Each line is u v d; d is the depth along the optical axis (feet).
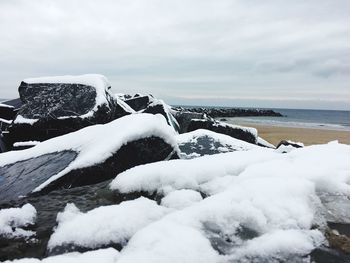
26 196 11.64
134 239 7.36
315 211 8.52
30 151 15.79
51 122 23.04
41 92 25.26
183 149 19.72
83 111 23.48
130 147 13.33
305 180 9.50
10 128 23.53
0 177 13.91
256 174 10.23
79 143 14.87
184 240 7.02
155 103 32.96
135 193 10.08
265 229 7.68
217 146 20.34
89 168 12.42
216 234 7.57
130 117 14.87
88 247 7.44
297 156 12.37
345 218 8.36
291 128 107.96
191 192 9.57
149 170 10.55
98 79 25.75
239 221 7.96
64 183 12.16
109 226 7.85
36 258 7.28
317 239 7.42
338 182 9.78
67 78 25.96
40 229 8.54
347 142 63.67
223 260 6.76
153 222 8.08
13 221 8.69
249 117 215.10
